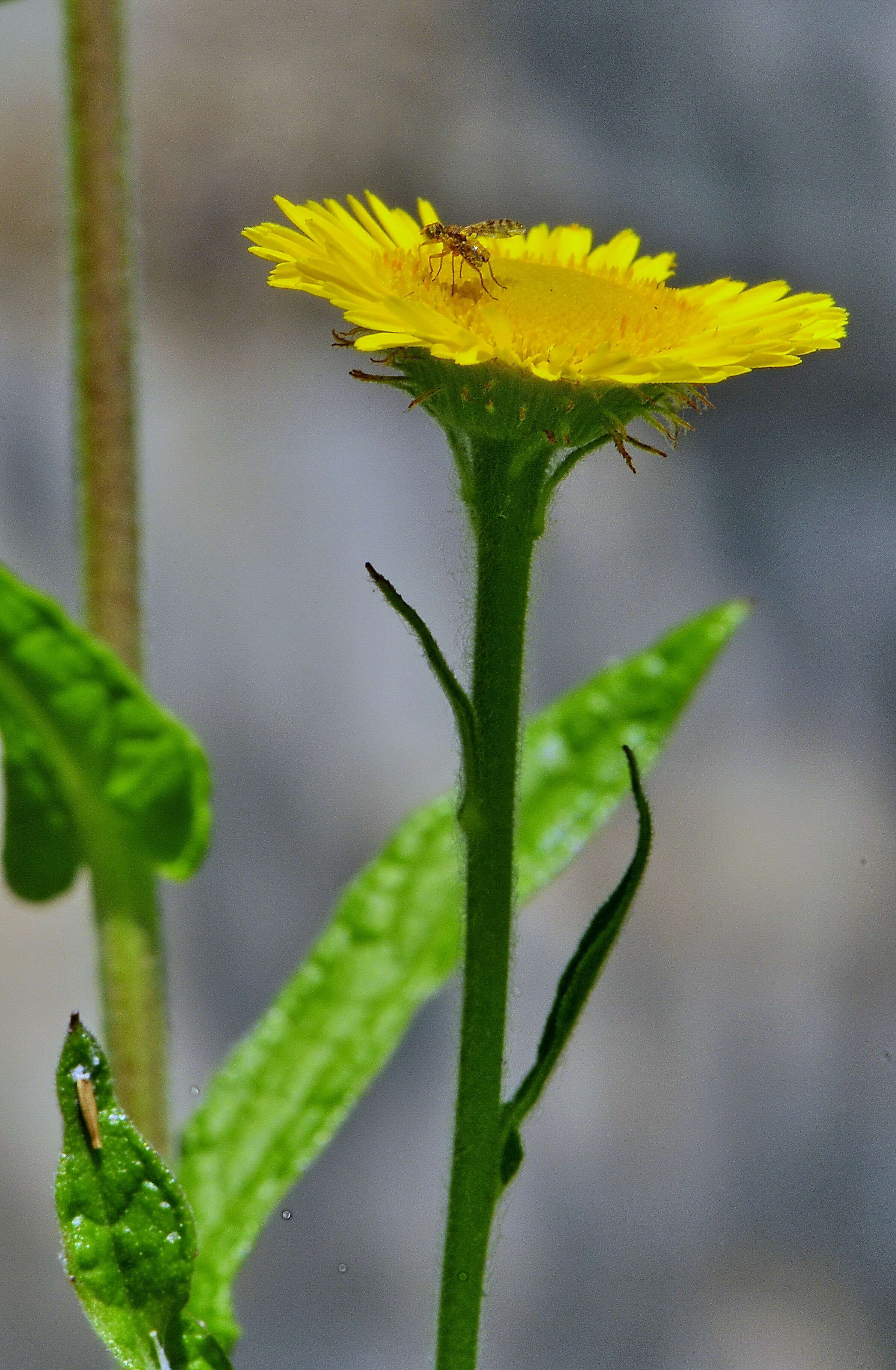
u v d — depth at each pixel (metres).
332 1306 0.65
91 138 0.34
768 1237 0.67
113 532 0.34
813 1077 0.70
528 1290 0.65
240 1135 0.34
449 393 0.30
